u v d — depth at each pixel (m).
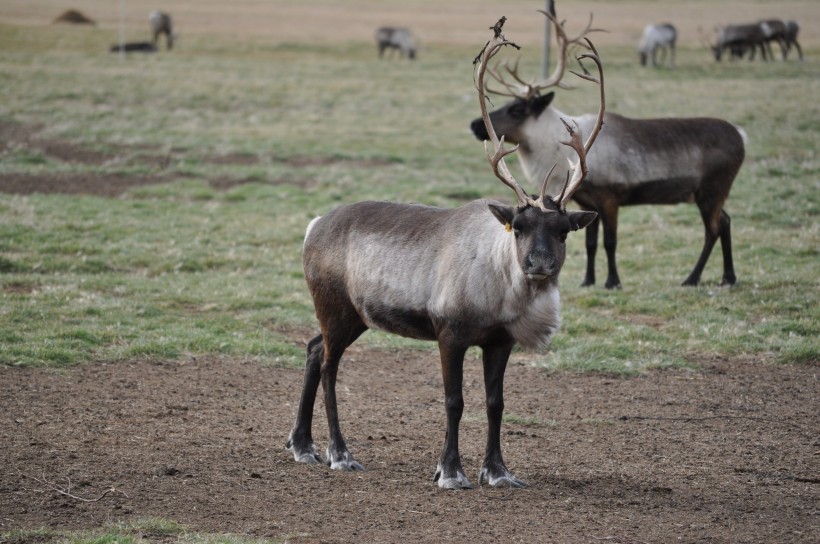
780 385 36.97
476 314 25.19
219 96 118.88
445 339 25.64
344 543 21.42
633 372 38.56
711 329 43.16
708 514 23.83
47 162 81.19
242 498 24.39
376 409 33.81
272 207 67.69
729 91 122.06
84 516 22.75
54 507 23.25
